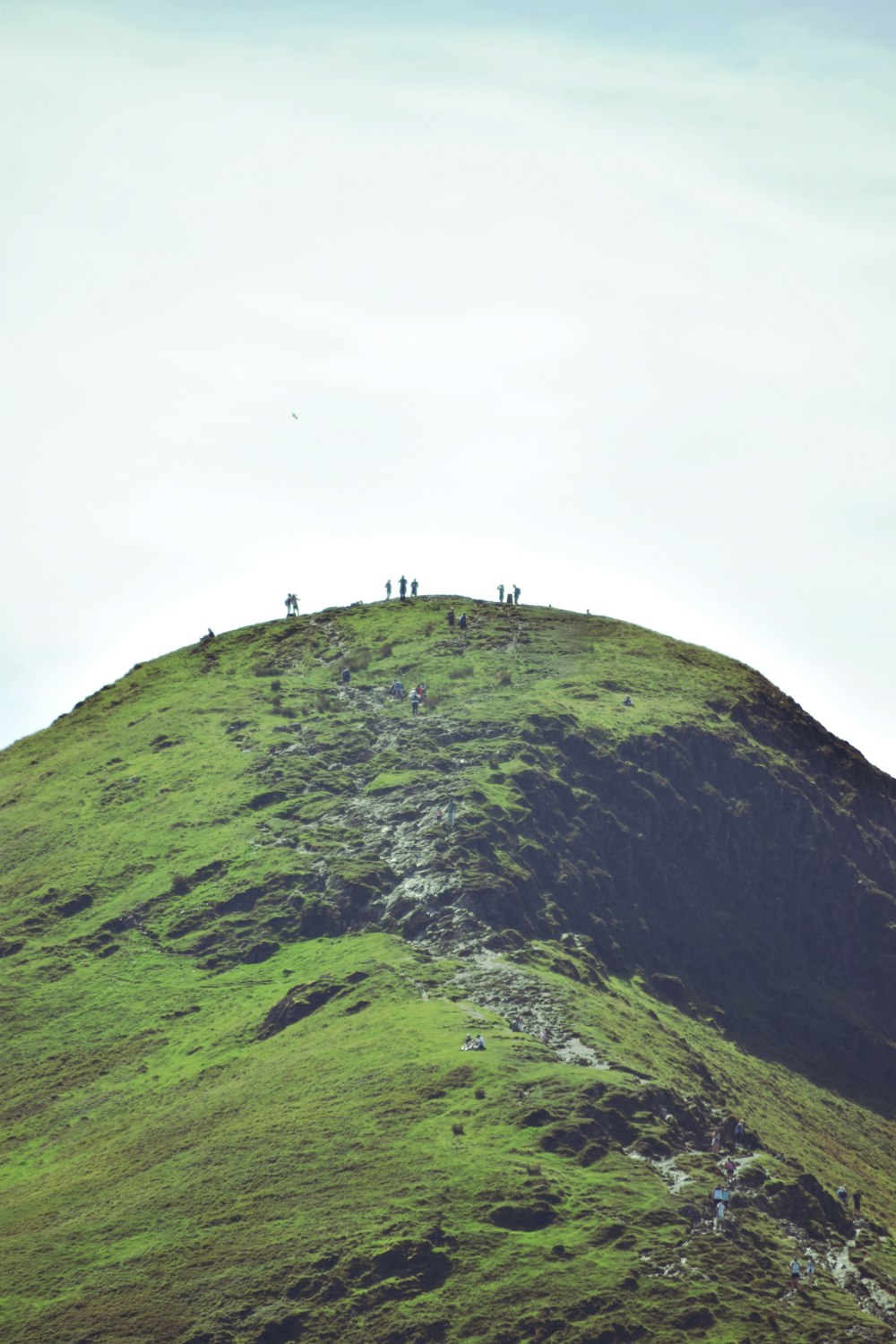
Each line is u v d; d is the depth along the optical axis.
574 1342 185.12
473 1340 186.62
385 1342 188.38
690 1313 190.88
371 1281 197.38
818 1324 194.75
